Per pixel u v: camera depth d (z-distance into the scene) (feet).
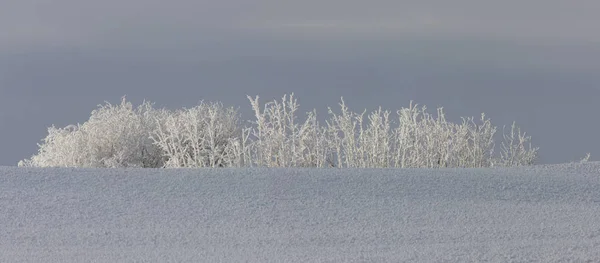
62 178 46.83
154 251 31.91
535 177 48.26
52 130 77.87
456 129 66.64
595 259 29.71
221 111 78.59
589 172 50.42
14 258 30.78
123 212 39.29
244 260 30.09
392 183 45.93
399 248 32.09
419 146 64.64
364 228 36.06
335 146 63.26
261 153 62.39
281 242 33.37
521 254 30.58
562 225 36.47
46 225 36.73
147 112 81.20
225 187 44.78
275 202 41.39
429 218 38.09
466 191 44.29
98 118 79.71
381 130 63.82
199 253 31.45
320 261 29.71
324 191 43.93
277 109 61.87
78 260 30.40
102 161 75.66
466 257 30.19
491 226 36.37
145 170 49.37
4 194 42.75
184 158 69.10
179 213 39.11
